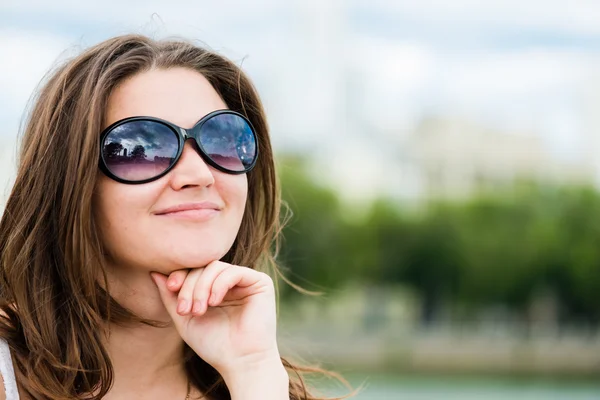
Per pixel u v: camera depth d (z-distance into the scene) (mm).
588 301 57719
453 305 59469
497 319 56594
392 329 51969
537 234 59219
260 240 2541
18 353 2123
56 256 2137
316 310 57219
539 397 36406
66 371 2105
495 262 59000
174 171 2066
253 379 2121
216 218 2117
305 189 58781
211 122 2121
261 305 2172
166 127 2064
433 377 44250
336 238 58688
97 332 2121
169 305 2137
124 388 2234
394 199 62906
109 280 2146
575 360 44656
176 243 2057
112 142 2055
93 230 2076
